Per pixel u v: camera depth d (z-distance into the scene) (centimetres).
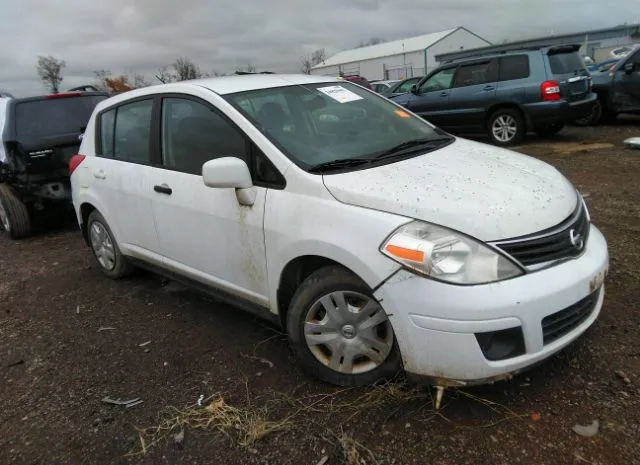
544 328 242
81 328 397
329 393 283
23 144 639
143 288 464
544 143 1030
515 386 275
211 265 347
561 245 252
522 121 998
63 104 691
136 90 418
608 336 311
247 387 298
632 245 446
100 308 430
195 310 408
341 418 263
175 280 399
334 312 275
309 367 292
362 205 261
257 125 313
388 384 273
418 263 235
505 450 235
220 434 262
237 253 322
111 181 427
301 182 283
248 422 267
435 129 389
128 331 383
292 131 320
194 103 351
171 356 341
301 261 287
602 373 279
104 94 735
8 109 660
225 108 328
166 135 374
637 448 229
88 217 491
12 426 285
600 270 264
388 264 244
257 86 353
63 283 500
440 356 240
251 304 331
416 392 271
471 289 232
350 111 363
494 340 239
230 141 323
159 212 377
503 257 237
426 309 237
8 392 319
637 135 1034
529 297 233
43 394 313
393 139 347
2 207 688
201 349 346
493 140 1042
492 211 245
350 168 289
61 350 365
